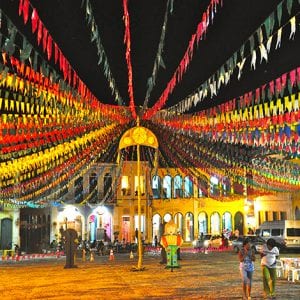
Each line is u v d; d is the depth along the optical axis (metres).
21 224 43.62
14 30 6.81
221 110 16.19
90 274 19.97
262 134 18.14
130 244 38.91
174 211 47.16
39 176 28.55
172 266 21.33
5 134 15.45
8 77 9.52
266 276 12.59
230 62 9.39
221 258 29.17
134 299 12.57
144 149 38.62
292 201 42.16
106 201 44.31
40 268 24.30
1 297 13.38
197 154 30.94
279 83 9.93
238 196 40.59
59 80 11.49
